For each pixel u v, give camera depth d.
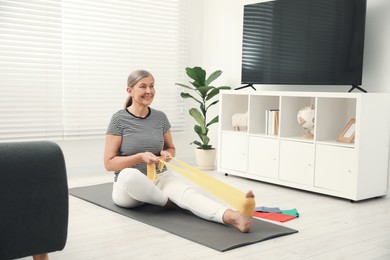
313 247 2.50
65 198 1.82
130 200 3.09
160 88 5.25
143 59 5.10
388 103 3.74
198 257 2.31
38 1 4.38
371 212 3.31
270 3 4.46
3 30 4.23
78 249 2.42
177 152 5.48
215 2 5.33
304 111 3.99
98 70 4.80
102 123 4.85
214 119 4.91
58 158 1.79
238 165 4.50
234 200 2.59
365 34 3.95
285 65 4.34
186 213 3.07
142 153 2.99
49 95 4.52
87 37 4.70
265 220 3.01
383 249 2.49
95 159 4.82
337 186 3.68
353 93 3.58
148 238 2.60
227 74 5.19
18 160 1.70
